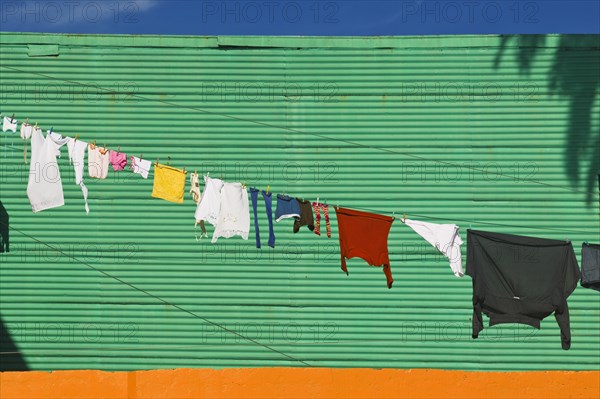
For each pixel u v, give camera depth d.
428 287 15.17
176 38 15.38
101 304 15.26
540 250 13.41
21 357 15.20
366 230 13.45
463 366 15.09
